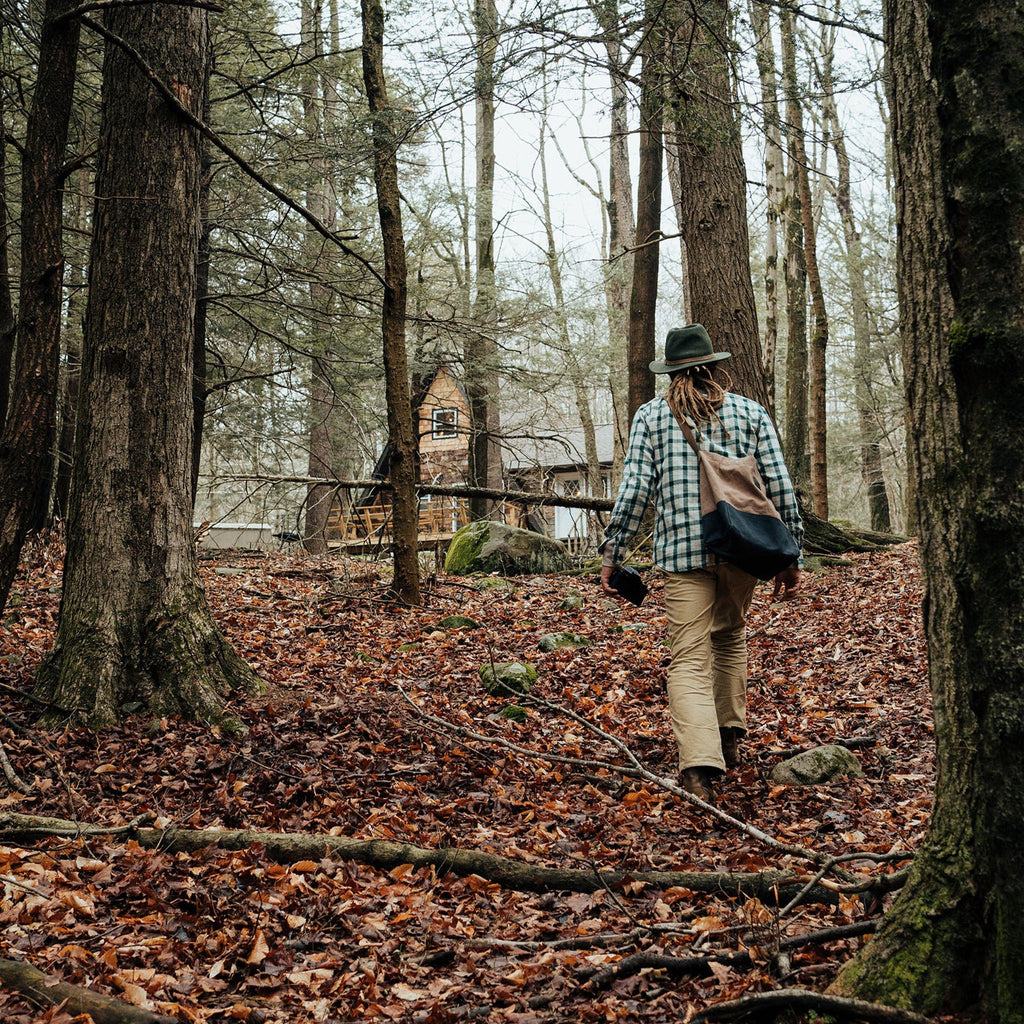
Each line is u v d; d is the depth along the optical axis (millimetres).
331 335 12406
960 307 1679
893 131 2051
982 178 1650
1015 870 1572
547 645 7070
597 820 3668
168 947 2541
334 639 7203
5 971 2197
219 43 10391
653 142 12242
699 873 2848
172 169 5109
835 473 29953
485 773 4293
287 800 3848
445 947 2604
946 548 1913
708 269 9609
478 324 12977
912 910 1900
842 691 5477
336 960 2551
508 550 12109
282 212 11312
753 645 6953
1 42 7316
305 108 11125
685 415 3854
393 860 3145
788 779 3980
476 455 18344
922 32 1935
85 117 10172
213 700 4707
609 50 6000
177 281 5098
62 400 12234
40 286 4527
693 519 3740
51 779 3908
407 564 8633
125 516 4859
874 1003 1825
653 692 5781
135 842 3221
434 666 6512
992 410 1619
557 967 2432
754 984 2150
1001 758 1579
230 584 9109
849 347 27312
